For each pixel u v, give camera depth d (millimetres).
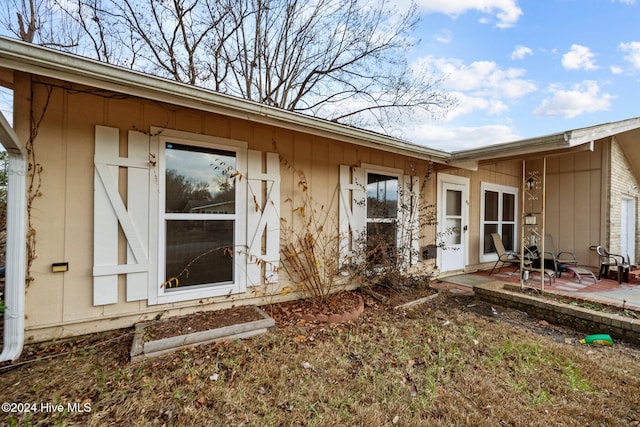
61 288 2646
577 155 6613
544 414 1924
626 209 7223
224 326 2857
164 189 3100
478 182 6586
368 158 4789
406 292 4492
